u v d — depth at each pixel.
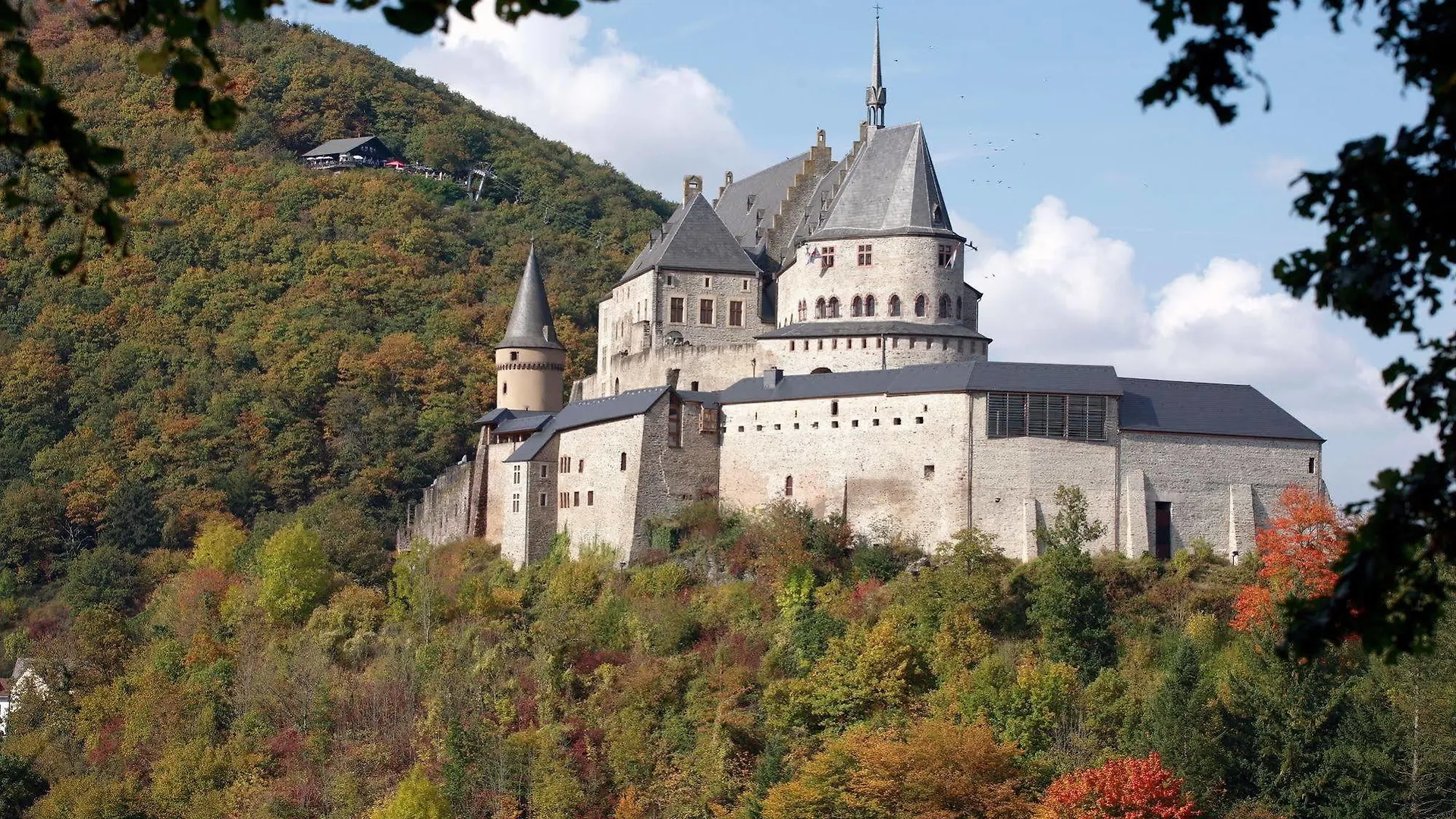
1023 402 124.38
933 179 148.62
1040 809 93.56
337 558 158.25
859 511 127.31
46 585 187.00
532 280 180.38
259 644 143.25
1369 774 94.00
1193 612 115.81
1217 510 125.81
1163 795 91.88
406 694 125.62
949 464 124.31
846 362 141.62
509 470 146.38
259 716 128.38
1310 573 111.44
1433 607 19.53
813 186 164.38
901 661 109.62
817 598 120.94
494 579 143.75
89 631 151.12
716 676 115.38
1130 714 102.62
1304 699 97.62
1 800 126.50
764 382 135.25
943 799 95.31
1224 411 128.50
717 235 159.62
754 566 126.25
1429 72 19.11
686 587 128.00
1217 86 19.64
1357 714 96.50
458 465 172.00
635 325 158.38
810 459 130.12
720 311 157.50
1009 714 103.81
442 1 18.34
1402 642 19.53
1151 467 124.94
